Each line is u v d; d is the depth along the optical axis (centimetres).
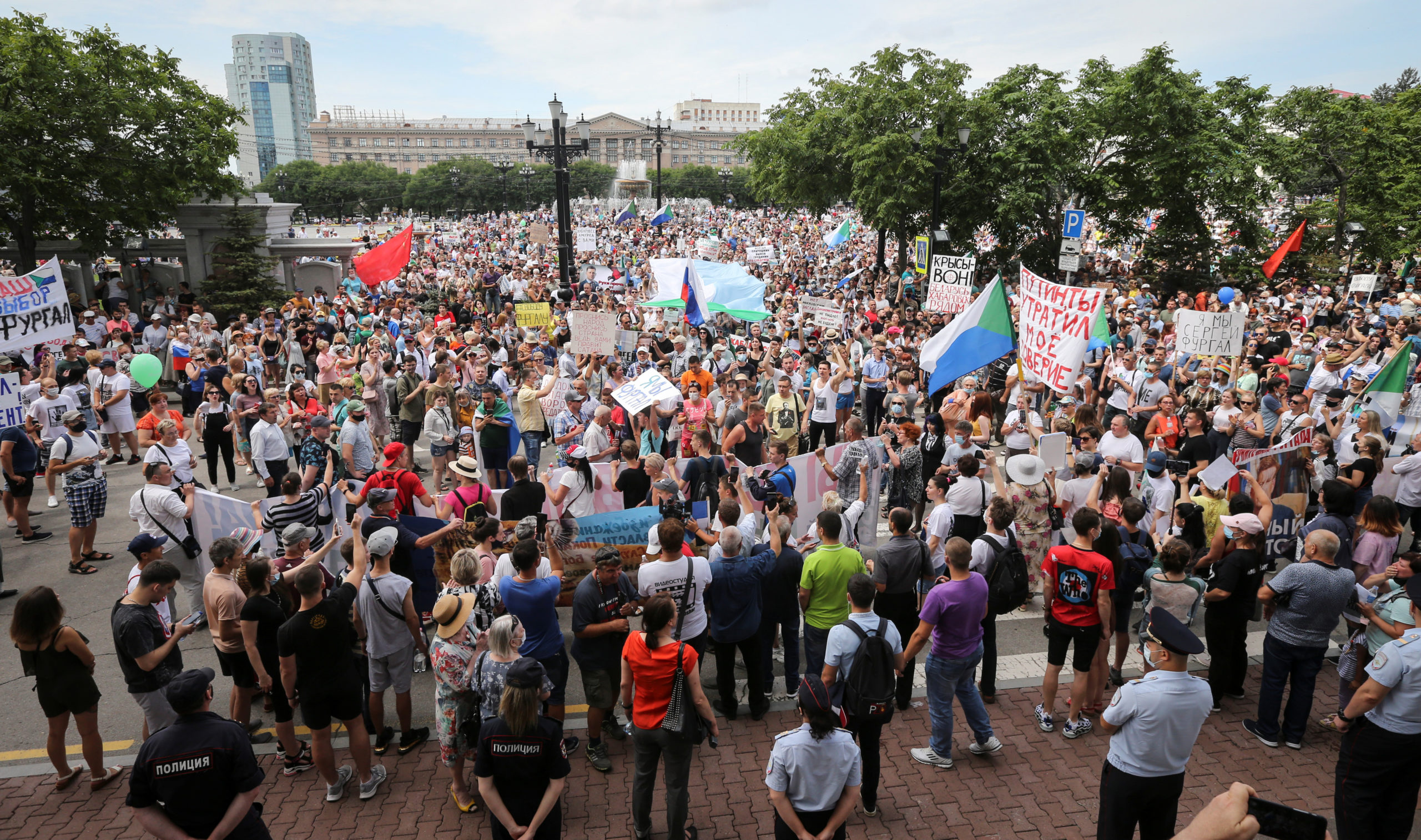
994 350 1114
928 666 616
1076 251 2183
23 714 708
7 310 1177
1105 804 483
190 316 2022
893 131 3341
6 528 1128
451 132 18950
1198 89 3291
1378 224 3697
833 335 1545
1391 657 502
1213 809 289
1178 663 456
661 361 1520
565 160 2542
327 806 586
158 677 590
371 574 622
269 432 1088
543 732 451
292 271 3375
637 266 4466
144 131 2741
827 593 651
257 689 664
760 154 4019
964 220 3384
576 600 609
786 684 750
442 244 6400
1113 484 780
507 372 1712
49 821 575
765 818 568
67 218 2719
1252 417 1034
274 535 781
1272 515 880
